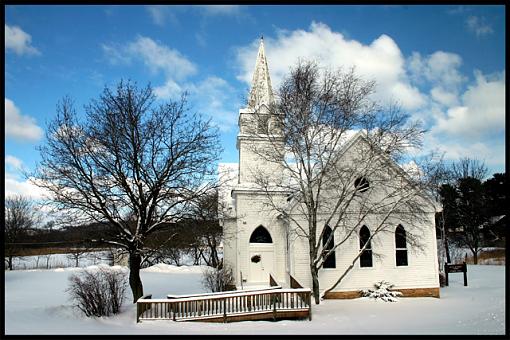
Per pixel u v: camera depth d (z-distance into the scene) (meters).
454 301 21.52
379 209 23.12
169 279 38.25
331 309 20.02
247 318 17.62
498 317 15.30
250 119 26.17
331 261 23.34
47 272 43.62
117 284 23.12
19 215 56.72
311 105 20.61
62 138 19.61
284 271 25.30
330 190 23.41
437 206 23.81
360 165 23.33
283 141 21.94
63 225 20.33
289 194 25.14
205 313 17.70
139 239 19.66
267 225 25.91
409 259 23.81
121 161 20.23
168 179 20.47
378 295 22.36
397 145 21.22
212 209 22.77
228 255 26.22
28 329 14.87
